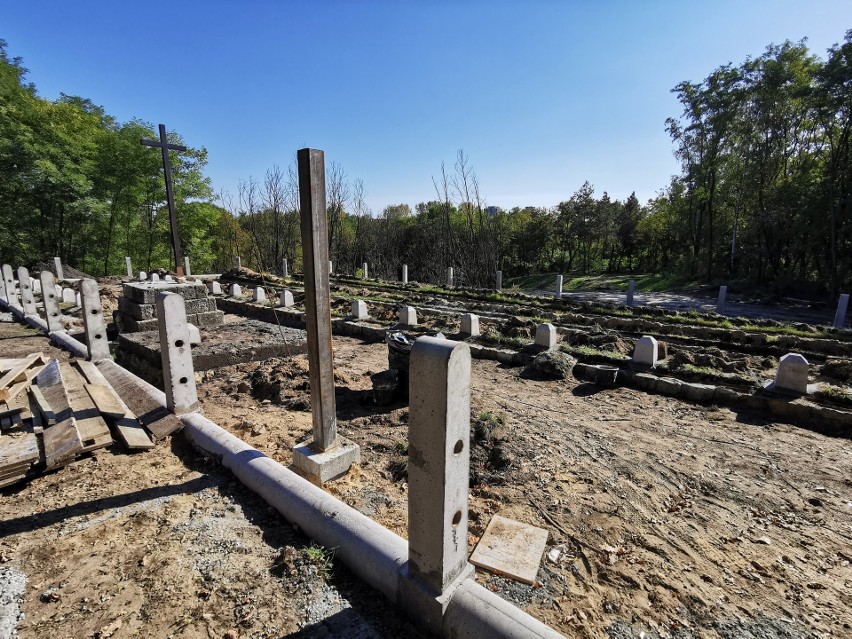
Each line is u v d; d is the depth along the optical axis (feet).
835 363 19.77
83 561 8.02
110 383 17.39
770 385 18.12
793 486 12.17
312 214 10.49
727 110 80.74
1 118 66.33
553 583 8.77
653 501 11.51
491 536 10.00
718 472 12.91
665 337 28.04
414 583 6.73
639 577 8.93
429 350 5.79
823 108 65.10
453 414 5.87
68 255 84.84
